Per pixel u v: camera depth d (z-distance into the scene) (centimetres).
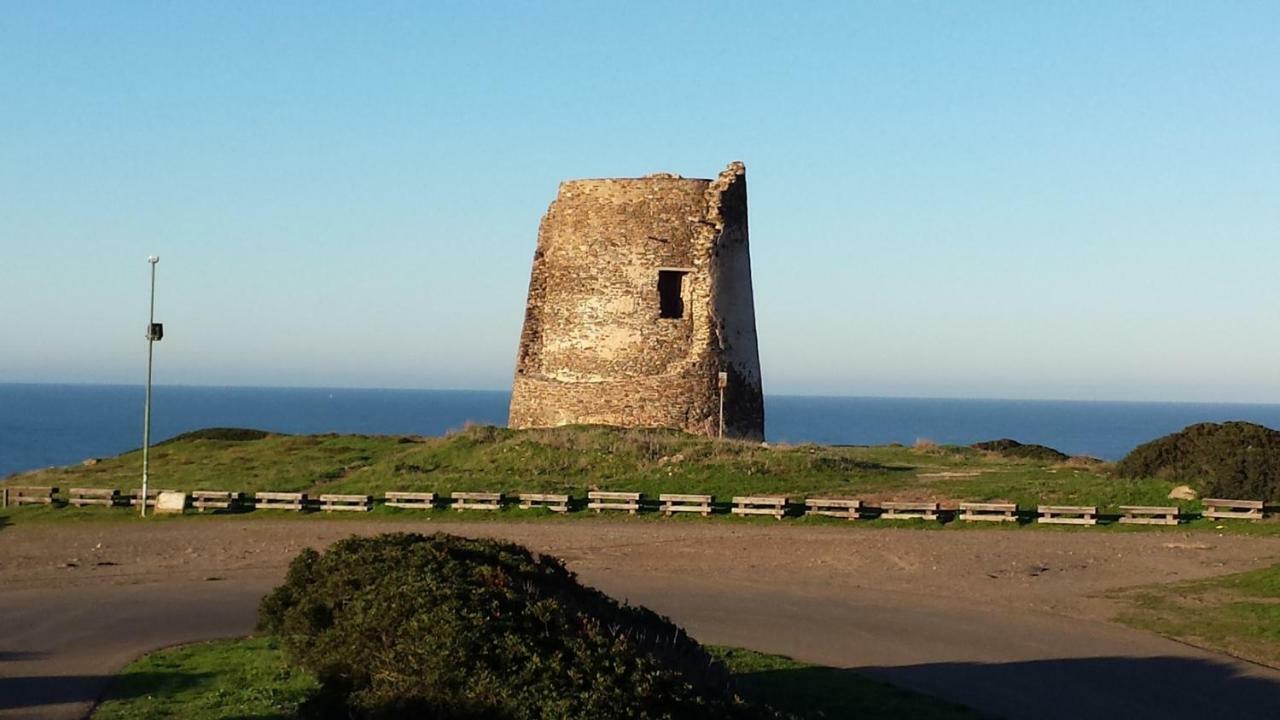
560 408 4462
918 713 1711
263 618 1836
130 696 1741
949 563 2797
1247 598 2416
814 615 2342
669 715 1261
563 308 4503
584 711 1252
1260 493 3247
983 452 4738
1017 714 1742
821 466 3853
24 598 2538
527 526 3281
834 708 1725
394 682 1416
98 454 11875
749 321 4641
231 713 1617
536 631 1404
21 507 3725
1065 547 2936
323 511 3553
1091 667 1981
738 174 4562
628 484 3672
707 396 4378
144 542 3189
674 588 2577
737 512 3362
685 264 4422
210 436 5441
